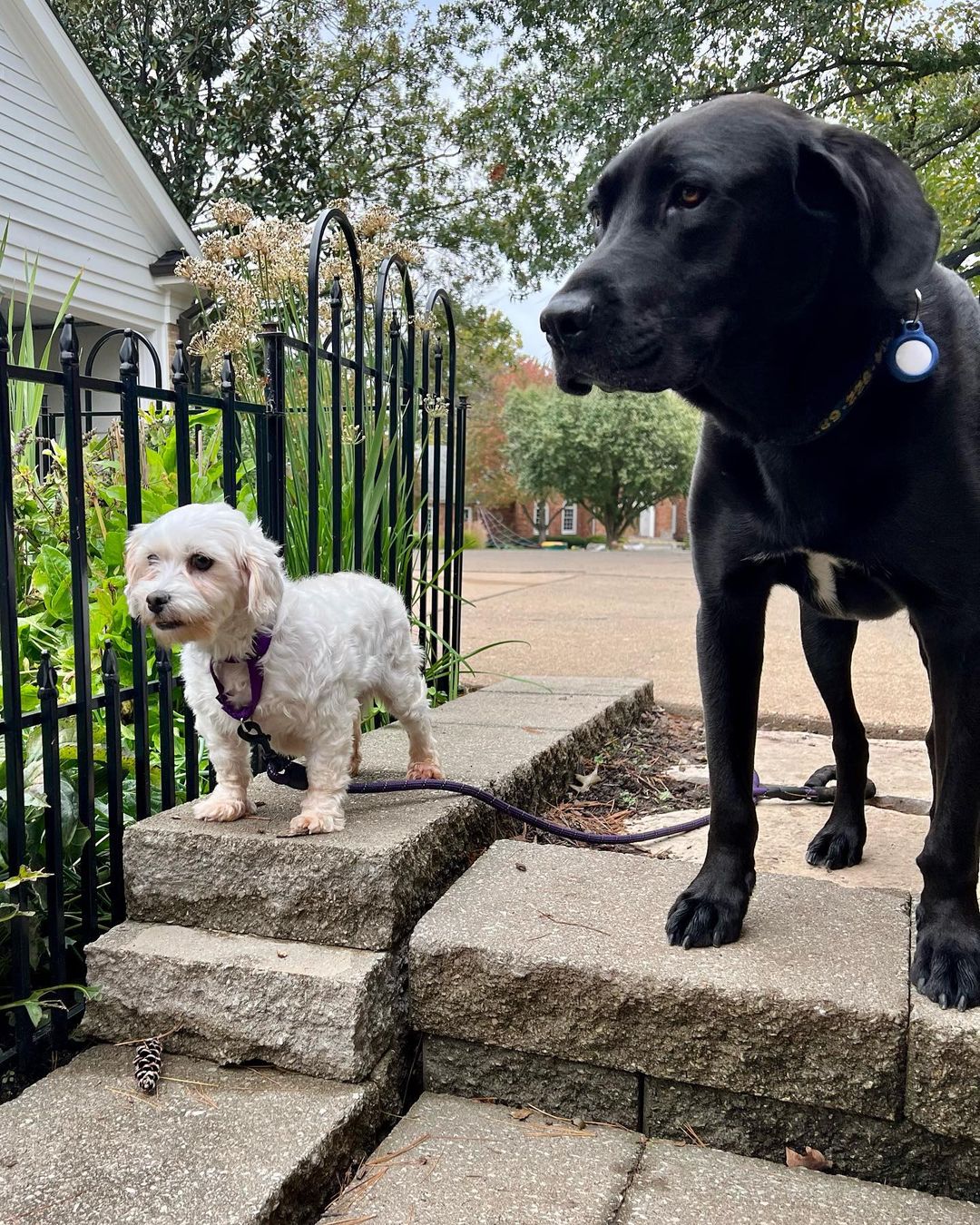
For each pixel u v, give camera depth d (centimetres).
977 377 180
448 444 426
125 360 227
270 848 202
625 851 268
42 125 879
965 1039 153
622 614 799
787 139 175
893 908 198
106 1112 176
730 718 196
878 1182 164
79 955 228
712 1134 174
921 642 209
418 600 464
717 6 1020
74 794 244
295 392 365
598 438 3056
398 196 1786
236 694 211
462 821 234
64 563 297
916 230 168
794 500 182
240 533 203
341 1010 185
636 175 181
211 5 1507
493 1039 185
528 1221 151
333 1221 154
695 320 176
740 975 170
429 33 1736
